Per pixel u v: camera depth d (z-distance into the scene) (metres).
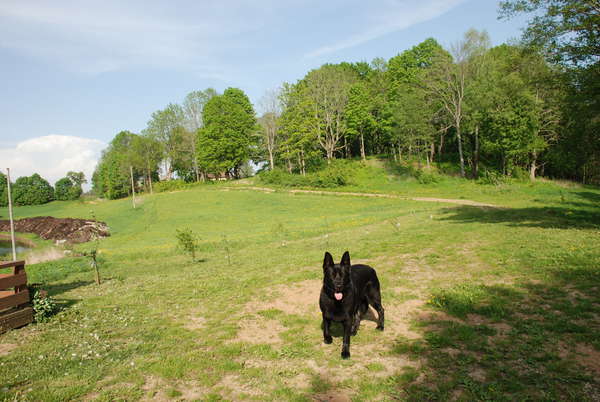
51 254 29.62
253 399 5.18
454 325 7.33
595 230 16.69
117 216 61.94
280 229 30.55
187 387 5.61
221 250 26.30
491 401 4.70
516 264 11.31
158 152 97.38
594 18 17.95
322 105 76.12
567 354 5.77
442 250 14.47
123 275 18.89
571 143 23.91
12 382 5.63
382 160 74.81
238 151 85.25
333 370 5.96
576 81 20.44
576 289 8.57
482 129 58.25
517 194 44.31
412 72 71.75
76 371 6.05
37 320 8.95
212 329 8.27
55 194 136.00
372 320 8.27
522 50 22.95
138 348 7.20
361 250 16.20
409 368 5.81
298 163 84.19
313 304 9.77
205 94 96.94
